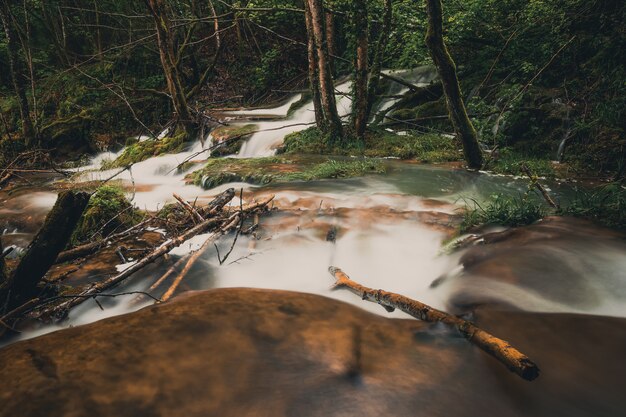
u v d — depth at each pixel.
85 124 16.83
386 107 14.62
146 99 17.66
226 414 1.74
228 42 22.02
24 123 15.51
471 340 2.36
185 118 13.68
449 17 12.53
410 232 4.95
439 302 3.29
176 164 11.52
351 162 9.16
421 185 7.40
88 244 4.58
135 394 1.82
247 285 3.71
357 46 10.70
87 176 10.98
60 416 1.69
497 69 11.59
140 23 21.34
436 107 12.34
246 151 12.38
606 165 8.11
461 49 13.37
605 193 5.77
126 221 5.69
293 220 5.38
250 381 1.93
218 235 4.73
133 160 12.85
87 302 3.41
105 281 3.54
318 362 2.10
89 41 22.92
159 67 19.80
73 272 4.03
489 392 2.04
